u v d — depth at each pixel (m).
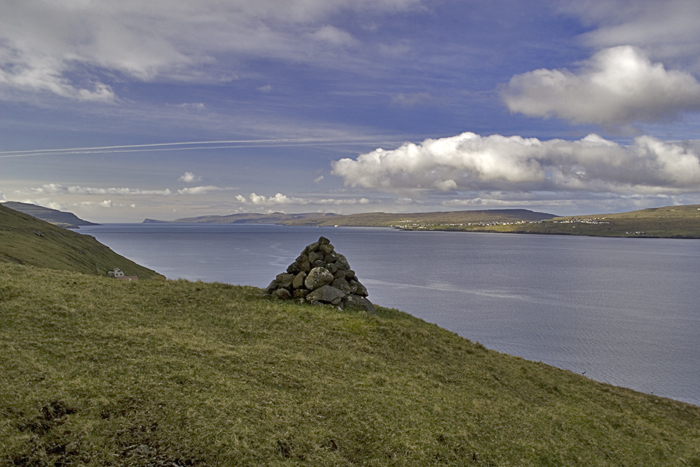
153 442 13.26
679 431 25.30
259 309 29.69
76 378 15.84
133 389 15.76
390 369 23.31
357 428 16.36
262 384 18.39
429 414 18.50
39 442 12.31
